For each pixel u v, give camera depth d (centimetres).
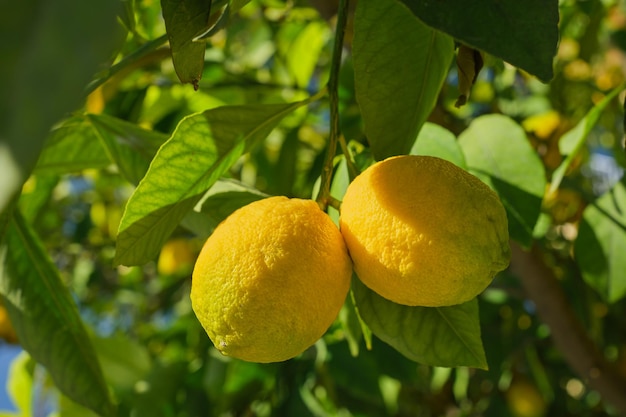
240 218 40
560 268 85
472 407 100
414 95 47
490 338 83
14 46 21
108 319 149
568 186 70
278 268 39
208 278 39
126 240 45
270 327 39
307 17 89
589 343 73
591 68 93
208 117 44
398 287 40
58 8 21
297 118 86
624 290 62
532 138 78
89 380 56
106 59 22
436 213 39
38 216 76
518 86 98
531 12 34
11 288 55
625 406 73
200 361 81
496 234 39
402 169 40
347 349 73
